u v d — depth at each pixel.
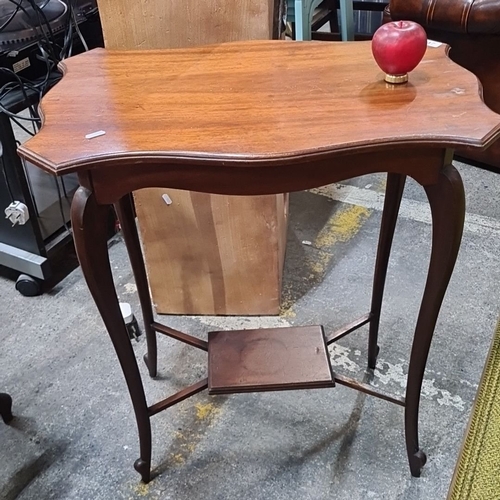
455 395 1.26
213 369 1.13
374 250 1.70
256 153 0.70
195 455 1.17
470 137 0.69
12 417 1.27
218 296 1.49
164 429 1.23
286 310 1.51
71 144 0.75
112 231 1.83
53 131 0.78
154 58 1.00
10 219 1.50
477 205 1.86
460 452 1.14
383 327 1.43
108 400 1.30
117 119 0.81
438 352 1.36
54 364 1.40
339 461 1.14
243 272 1.44
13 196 1.48
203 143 0.73
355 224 1.81
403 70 0.83
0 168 1.46
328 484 1.10
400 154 0.76
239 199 1.33
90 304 1.58
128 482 1.13
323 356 1.15
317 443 1.18
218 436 1.21
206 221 1.37
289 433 1.20
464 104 0.77
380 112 0.77
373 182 2.03
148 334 1.27
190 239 1.40
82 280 1.67
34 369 1.39
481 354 1.35
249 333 1.21
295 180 0.76
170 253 1.43
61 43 1.56
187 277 1.46
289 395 1.29
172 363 1.38
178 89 0.88
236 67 0.95
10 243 1.60
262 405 1.27
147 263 1.45
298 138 0.72
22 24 1.29
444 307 1.47
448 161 0.76
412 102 0.79
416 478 1.10
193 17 1.19
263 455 1.16
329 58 0.95
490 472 1.10
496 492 1.06
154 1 1.17
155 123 0.79
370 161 0.76
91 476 1.15
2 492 1.13
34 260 1.56
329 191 1.99
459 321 1.43
